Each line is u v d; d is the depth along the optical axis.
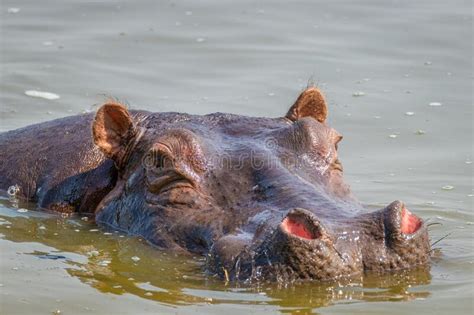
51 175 19.47
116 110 18.14
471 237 17.77
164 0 34.72
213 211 16.16
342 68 28.59
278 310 13.97
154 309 14.21
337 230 14.59
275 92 26.73
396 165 22.39
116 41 30.92
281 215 15.09
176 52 30.06
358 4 34.16
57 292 15.01
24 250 17.03
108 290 15.08
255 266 14.48
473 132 24.34
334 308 13.97
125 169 18.23
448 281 15.11
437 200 20.14
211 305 14.19
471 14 32.88
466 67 28.64
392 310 13.95
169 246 16.39
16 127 24.22
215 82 27.64
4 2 34.66
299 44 30.53
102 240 17.34
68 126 20.62
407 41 30.66
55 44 30.72
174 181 16.75
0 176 20.14
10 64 29.02
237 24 32.28
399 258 14.70
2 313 14.22
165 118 18.64
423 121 25.05
